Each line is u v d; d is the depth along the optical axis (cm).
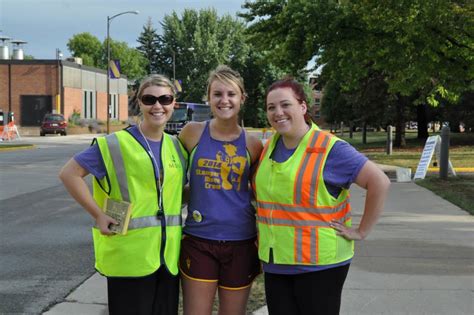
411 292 523
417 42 1361
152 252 322
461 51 1367
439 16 1278
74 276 600
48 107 4588
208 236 338
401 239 736
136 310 322
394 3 1310
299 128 313
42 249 723
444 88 1638
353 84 1612
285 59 1540
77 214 973
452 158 2067
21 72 4581
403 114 2962
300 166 305
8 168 1758
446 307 483
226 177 340
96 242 335
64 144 3144
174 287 337
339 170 305
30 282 579
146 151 325
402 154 2353
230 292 344
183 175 344
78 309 495
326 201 304
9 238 786
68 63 4681
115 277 323
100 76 5397
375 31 1424
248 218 343
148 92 328
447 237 747
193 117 3491
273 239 312
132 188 322
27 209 1023
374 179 300
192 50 7575
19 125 4594
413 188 1229
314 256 303
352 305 488
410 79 1488
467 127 3231
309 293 308
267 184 314
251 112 7756
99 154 323
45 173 1617
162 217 327
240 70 7862
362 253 664
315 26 1466
